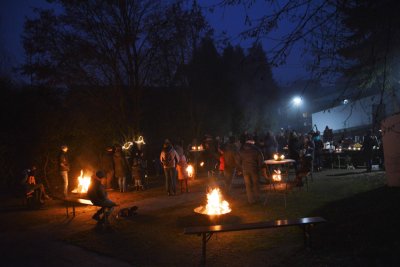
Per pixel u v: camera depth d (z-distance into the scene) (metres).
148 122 27.23
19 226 10.48
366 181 13.74
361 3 5.33
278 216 9.27
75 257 7.27
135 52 22.20
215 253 6.93
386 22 5.40
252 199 11.22
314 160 19.55
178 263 6.54
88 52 20.89
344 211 8.97
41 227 10.20
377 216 8.02
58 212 12.30
